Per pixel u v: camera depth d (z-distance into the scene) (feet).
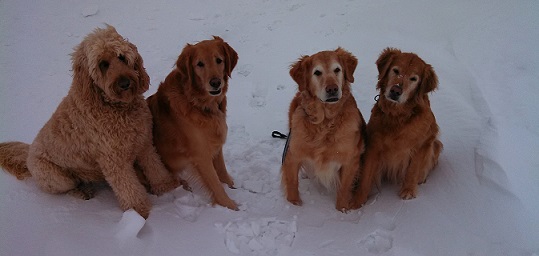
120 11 26.89
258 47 21.80
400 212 11.62
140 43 23.38
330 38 21.06
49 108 17.84
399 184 13.20
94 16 26.27
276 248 10.52
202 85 10.91
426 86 11.28
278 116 16.93
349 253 10.25
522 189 11.14
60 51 22.59
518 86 14.97
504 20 18.60
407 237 10.59
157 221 10.78
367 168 12.31
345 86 11.26
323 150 11.31
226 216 11.55
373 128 11.96
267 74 19.49
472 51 17.43
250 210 12.25
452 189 12.00
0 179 11.87
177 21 25.52
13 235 9.49
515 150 12.25
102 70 9.85
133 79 10.15
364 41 20.06
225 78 11.68
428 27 19.74
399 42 19.31
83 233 9.75
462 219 10.90
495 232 10.33
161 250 9.74
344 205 12.25
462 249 10.02
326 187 12.84
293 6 25.29
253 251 10.39
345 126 11.07
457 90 15.76
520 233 10.16
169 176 12.54
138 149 11.17
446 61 17.42
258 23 24.16
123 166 10.82
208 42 11.18
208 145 11.76
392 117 11.48
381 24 20.89
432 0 21.39
